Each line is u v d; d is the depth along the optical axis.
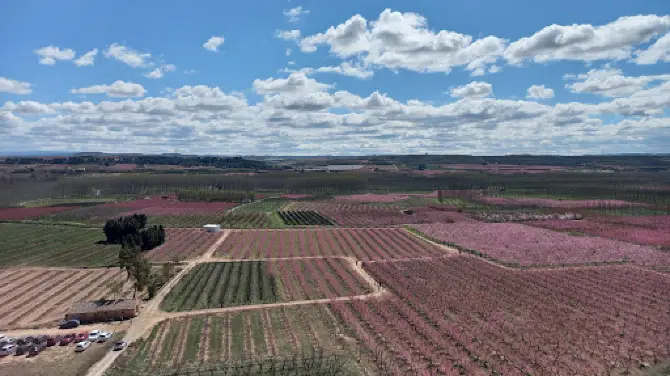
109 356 59.03
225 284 91.12
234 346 62.44
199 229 154.88
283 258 115.00
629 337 64.56
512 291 85.81
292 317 73.25
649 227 154.38
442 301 80.19
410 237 145.25
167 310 75.88
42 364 56.41
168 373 53.91
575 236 143.00
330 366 56.59
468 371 55.44
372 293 85.25
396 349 61.25
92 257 112.75
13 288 88.19
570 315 73.19
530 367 56.38
